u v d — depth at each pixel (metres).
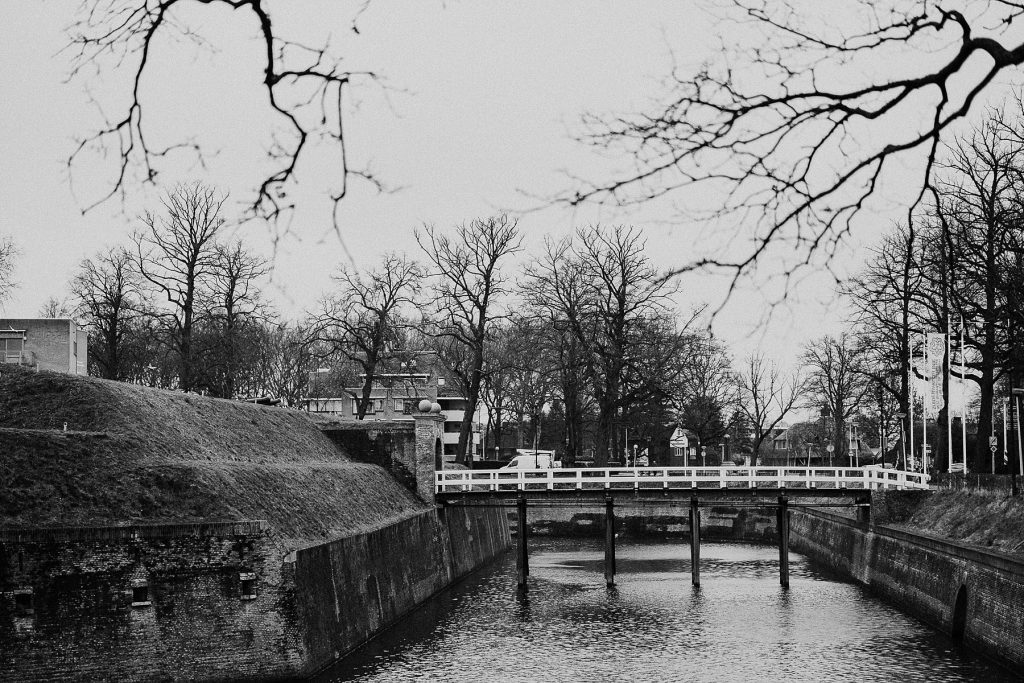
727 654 35.69
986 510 41.69
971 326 36.12
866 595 48.91
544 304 68.62
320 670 33.44
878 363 75.75
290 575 31.94
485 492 53.91
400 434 55.22
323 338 71.50
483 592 51.38
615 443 84.50
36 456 33.16
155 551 30.86
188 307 60.50
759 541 78.94
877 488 51.44
